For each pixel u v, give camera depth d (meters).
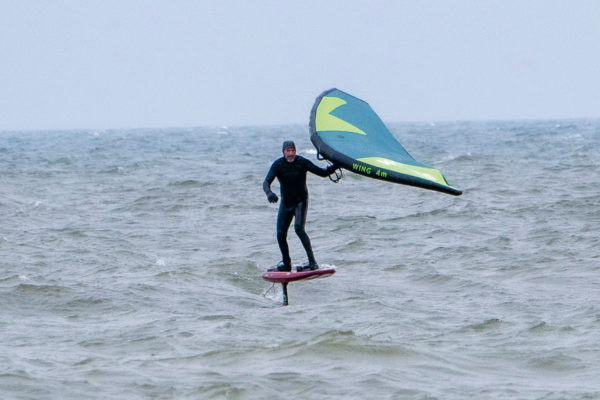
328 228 102.69
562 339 50.28
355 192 146.00
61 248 89.44
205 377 42.69
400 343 48.25
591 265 74.88
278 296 67.00
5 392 40.44
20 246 90.31
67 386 41.47
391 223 106.12
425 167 53.41
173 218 115.56
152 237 97.88
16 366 44.69
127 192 149.38
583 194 130.50
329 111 57.84
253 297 66.62
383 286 69.50
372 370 43.53
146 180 173.38
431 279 71.56
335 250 87.69
